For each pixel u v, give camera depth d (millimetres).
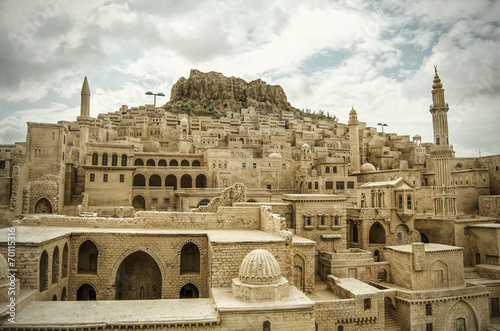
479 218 63438
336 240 52250
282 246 32375
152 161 97250
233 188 46406
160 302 29812
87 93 78125
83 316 26203
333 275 47469
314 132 154125
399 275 49375
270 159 90375
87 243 38688
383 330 41594
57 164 62375
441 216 63781
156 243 36344
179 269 36344
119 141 100875
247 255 29703
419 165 122000
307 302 27531
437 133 70375
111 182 68500
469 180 86500
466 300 47062
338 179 77188
